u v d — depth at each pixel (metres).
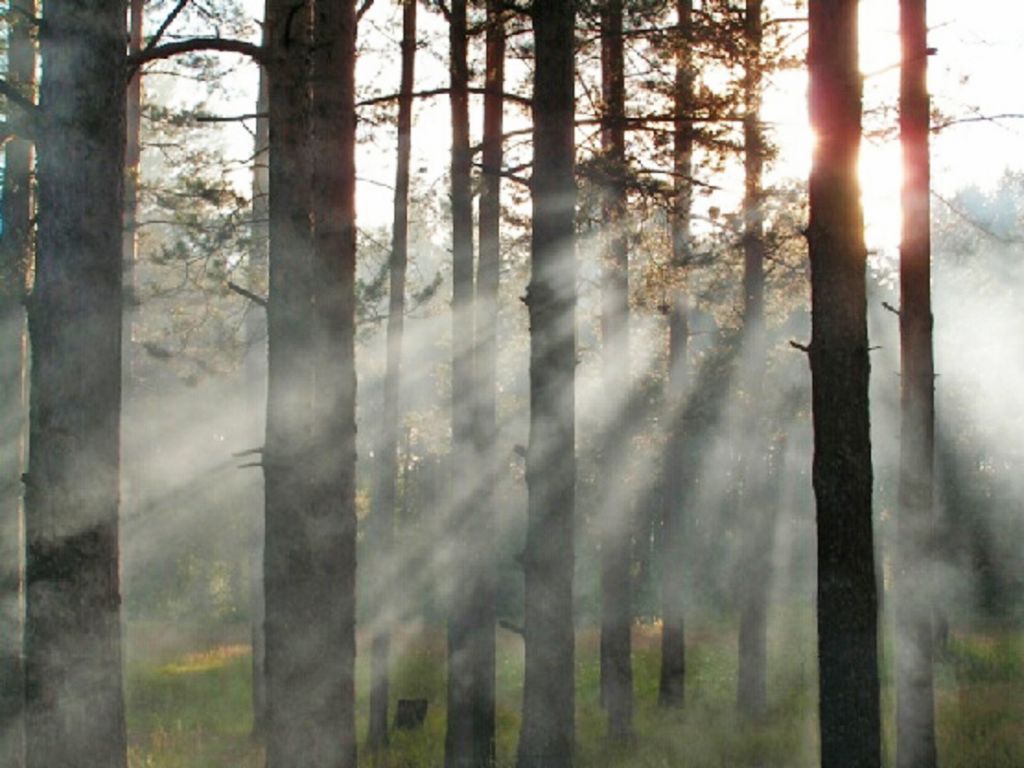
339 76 11.36
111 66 7.84
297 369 10.26
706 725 21.66
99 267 7.78
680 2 17.12
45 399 7.69
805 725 21.03
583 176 15.27
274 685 10.26
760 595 22.95
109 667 7.71
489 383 18.12
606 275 21.12
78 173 7.73
